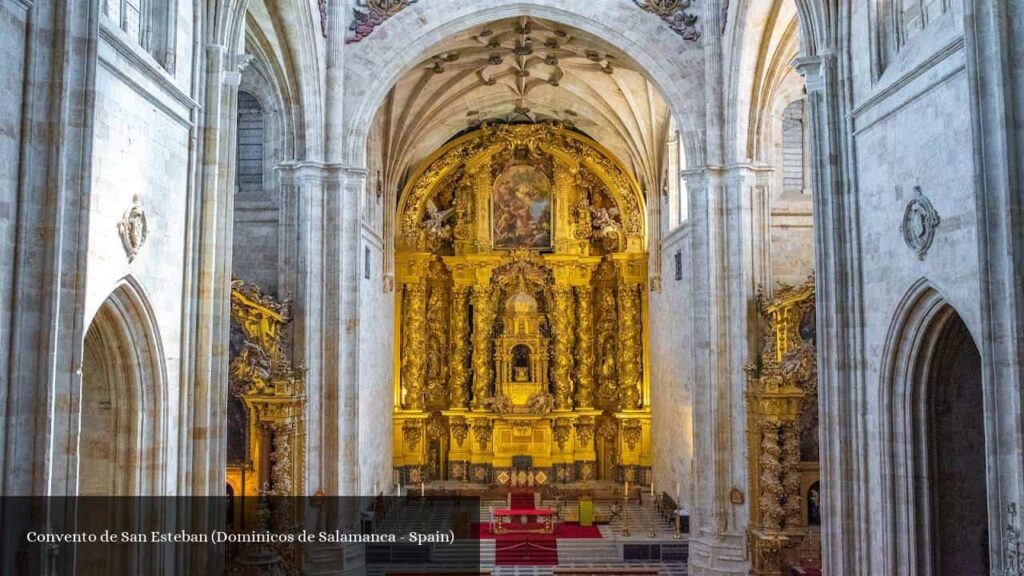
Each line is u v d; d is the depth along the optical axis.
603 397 48.00
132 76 14.33
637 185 46.72
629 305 47.06
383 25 29.38
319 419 27.77
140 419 15.50
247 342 27.12
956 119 14.53
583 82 39.75
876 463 17.83
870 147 18.09
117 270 13.89
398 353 47.00
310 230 27.77
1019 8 12.16
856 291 18.66
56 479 11.80
